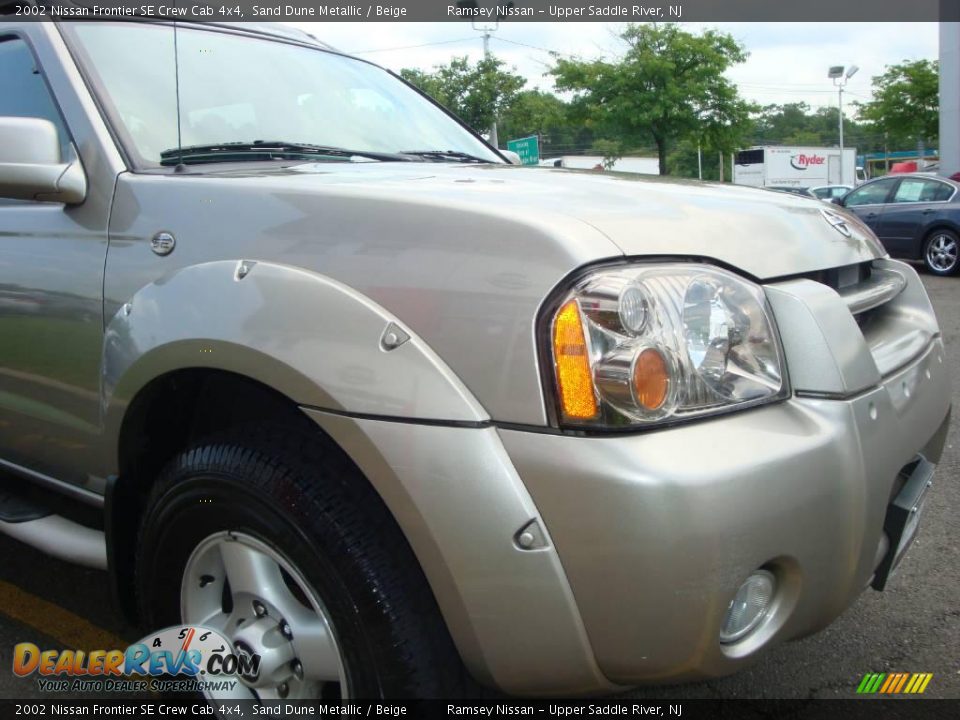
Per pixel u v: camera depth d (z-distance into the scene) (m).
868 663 2.53
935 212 11.95
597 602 1.48
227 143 2.50
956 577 3.06
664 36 25.59
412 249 1.69
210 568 1.96
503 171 2.39
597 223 1.64
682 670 1.52
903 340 2.25
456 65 23.52
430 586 1.61
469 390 1.56
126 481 2.13
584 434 1.49
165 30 2.70
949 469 4.16
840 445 1.65
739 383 1.63
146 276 2.03
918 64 29.98
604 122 26.31
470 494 1.51
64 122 2.34
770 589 1.63
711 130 26.38
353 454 1.61
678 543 1.44
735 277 1.71
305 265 1.78
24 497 2.75
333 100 2.95
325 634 1.73
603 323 1.51
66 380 2.26
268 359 1.70
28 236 2.36
